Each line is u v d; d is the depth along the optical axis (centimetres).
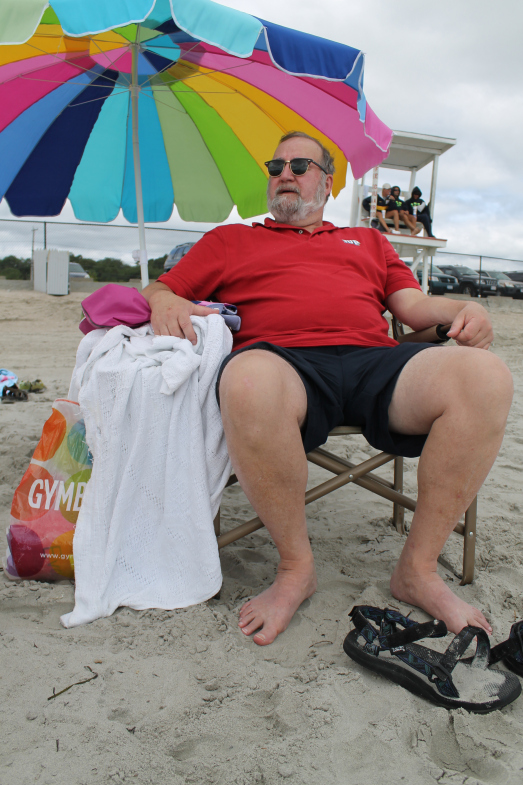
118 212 341
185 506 166
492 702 124
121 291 191
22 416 390
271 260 210
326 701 124
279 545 161
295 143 228
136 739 113
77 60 254
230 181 341
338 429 183
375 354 183
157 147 326
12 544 172
